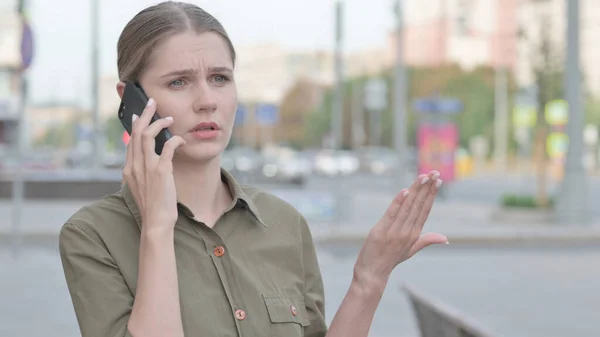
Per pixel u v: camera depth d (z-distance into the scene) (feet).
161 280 5.32
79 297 5.68
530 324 28.43
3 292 33.19
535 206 67.36
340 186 68.49
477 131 282.56
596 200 99.09
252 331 5.79
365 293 6.16
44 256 45.19
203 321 5.68
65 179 93.09
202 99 5.82
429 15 375.25
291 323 5.98
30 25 42.34
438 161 96.89
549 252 49.90
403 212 6.10
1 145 146.41
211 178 6.05
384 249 6.15
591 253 49.37
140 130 5.62
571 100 62.39
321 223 64.39
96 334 5.56
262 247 6.12
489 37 329.11
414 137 287.28
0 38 145.59
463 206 87.76
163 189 5.47
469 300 32.91
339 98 75.25
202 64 5.85
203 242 5.89
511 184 145.59
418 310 11.91
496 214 67.56
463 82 289.74
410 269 41.45
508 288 35.88
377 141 309.83
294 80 369.30
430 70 299.99
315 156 196.75
